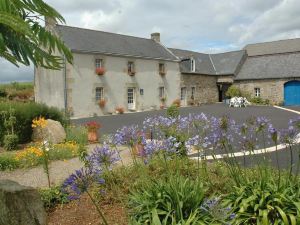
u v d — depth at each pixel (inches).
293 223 140.1
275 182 167.8
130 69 1131.9
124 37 1208.8
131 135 168.7
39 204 169.6
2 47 79.5
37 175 291.1
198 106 1307.8
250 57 1583.4
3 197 155.3
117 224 161.0
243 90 1471.5
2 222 154.3
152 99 1201.4
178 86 1315.2
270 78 1397.6
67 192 194.1
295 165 295.7
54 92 990.4
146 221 143.3
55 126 477.1
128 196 172.6
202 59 1571.1
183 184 153.6
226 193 174.1
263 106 1268.5
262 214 145.9
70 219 175.0
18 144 478.0
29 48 86.1
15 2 76.9
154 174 198.1
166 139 175.8
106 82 1048.8
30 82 1430.9
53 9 87.5
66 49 92.7
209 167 222.4
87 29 1096.8
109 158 133.7
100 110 1031.6
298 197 152.9
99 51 1020.5
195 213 133.6
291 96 1357.0
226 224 125.9
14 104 507.8
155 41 1342.3
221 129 184.7
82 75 986.7
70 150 376.8
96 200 187.6
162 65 1251.2
